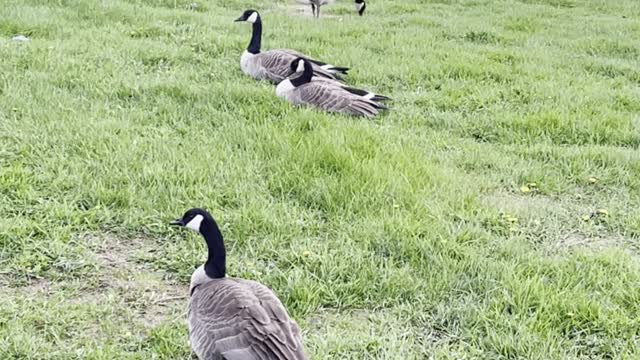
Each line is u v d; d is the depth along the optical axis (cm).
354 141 502
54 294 386
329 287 393
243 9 874
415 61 664
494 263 409
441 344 373
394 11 904
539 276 405
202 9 829
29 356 355
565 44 767
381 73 631
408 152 497
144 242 420
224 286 339
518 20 857
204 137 500
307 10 912
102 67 599
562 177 493
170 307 385
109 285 394
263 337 309
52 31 670
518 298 388
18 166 458
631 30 832
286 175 463
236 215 430
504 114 573
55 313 376
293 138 498
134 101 551
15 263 400
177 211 434
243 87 578
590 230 447
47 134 490
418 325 381
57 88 554
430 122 558
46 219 423
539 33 807
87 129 498
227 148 488
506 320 379
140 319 379
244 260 408
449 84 625
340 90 562
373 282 397
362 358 364
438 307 387
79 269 400
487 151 519
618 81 661
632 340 373
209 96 557
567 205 470
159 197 443
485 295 394
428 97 598
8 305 379
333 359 361
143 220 427
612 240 442
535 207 462
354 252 413
